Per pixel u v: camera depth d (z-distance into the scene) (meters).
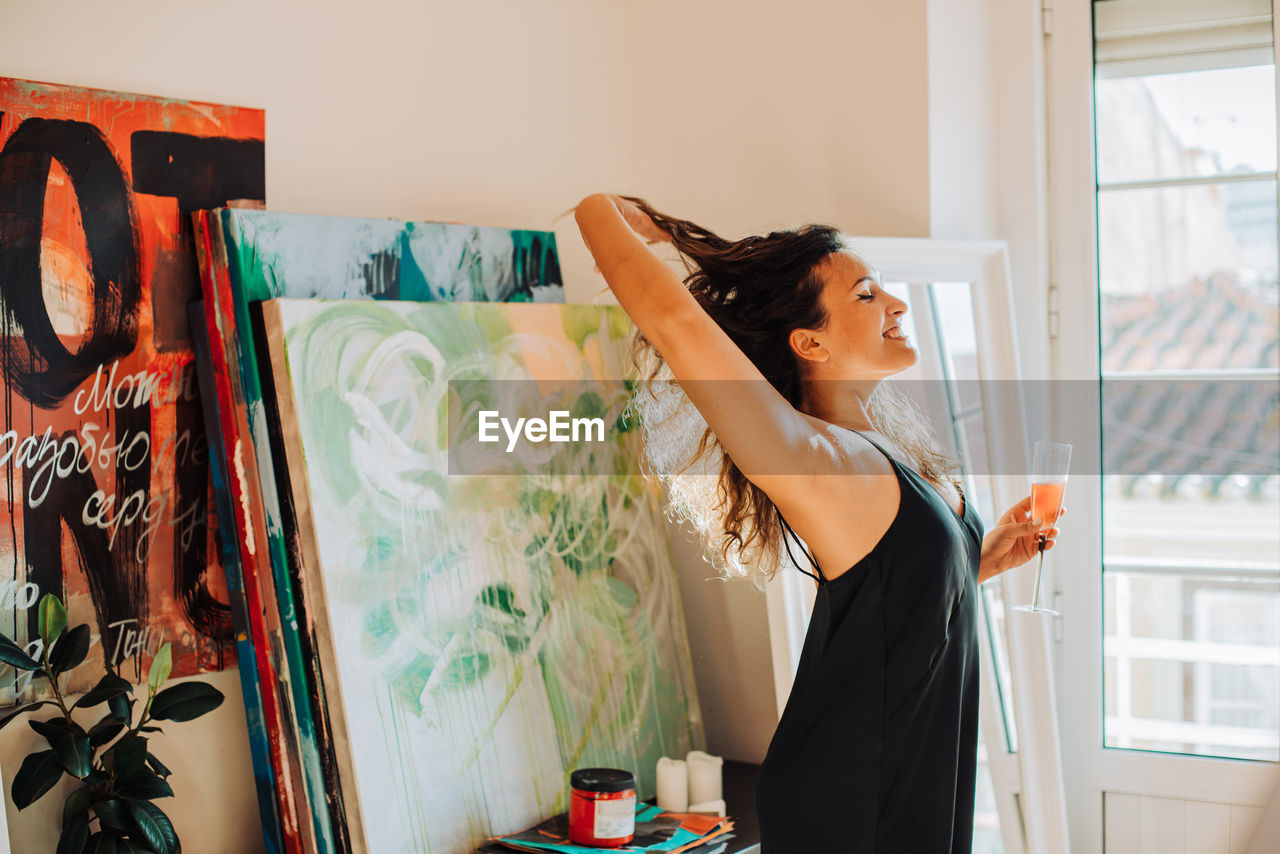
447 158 2.17
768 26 2.36
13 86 1.60
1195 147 2.36
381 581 1.70
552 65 2.38
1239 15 2.32
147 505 1.73
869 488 1.18
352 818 1.61
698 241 1.41
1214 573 2.36
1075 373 2.44
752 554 1.48
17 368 1.60
